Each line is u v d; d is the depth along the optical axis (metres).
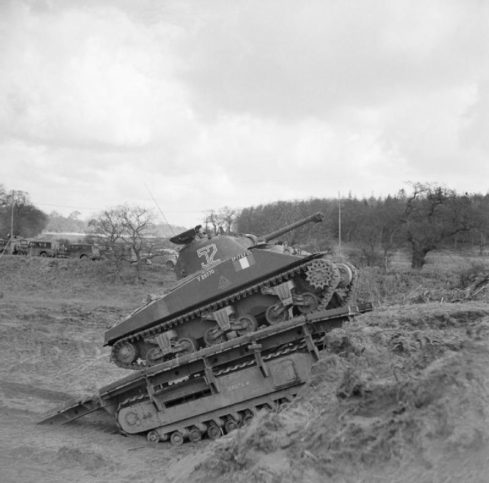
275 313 17.28
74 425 18.59
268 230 57.97
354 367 11.24
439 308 13.77
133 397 17.91
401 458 8.75
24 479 13.36
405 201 58.59
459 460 8.18
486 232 53.38
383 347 11.73
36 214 84.00
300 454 9.81
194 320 18.08
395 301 26.86
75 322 36.56
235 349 16.88
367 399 10.10
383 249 53.62
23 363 27.03
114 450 15.91
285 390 16.34
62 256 56.62
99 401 17.97
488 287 25.00
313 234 57.03
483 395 8.91
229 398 16.69
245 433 11.27
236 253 19.02
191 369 17.25
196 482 10.78
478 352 9.99
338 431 9.82
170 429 16.98
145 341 18.16
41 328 34.19
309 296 17.17
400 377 10.24
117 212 93.06
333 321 16.19
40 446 15.83
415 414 9.22
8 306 40.94
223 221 61.81
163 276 49.09
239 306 17.78
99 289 46.19
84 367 26.66
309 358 16.19
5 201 80.38
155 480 12.59
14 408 19.97
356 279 18.20
